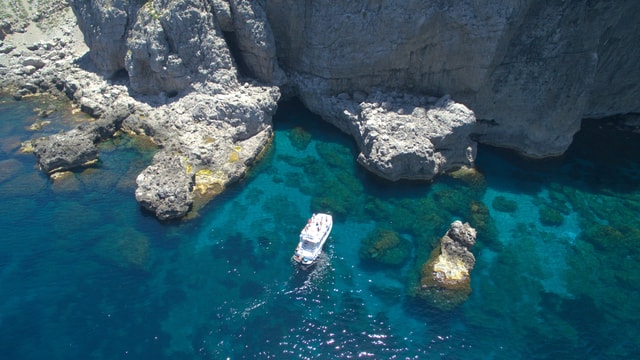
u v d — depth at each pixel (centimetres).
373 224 5075
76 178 5416
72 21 7669
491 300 4403
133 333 4078
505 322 4238
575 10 5272
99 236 4834
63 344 3984
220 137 5753
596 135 6319
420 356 3975
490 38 5366
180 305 4291
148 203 5006
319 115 6412
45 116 6353
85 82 6606
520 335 4147
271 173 5641
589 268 4719
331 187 5481
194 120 5944
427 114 5731
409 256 4750
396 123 5594
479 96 5856
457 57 5641
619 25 5509
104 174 5475
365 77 6069
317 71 6200
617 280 4622
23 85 6781
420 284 4494
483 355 3997
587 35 5403
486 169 5788
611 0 5241
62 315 4184
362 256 4750
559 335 4156
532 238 4978
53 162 5422
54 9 7812
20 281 4419
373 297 4403
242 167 5538
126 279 4475
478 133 6106
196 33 5950
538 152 5944
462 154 5759
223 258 4691
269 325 4166
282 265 4641
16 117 6347
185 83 6159
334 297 4397
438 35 5569
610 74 6034
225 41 6119
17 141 5938
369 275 4584
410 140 5491
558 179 5694
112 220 4988
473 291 4466
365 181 5556
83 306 4256
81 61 6988
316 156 5869
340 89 6234
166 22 5900
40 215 5006
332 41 5922
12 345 3966
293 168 5709
